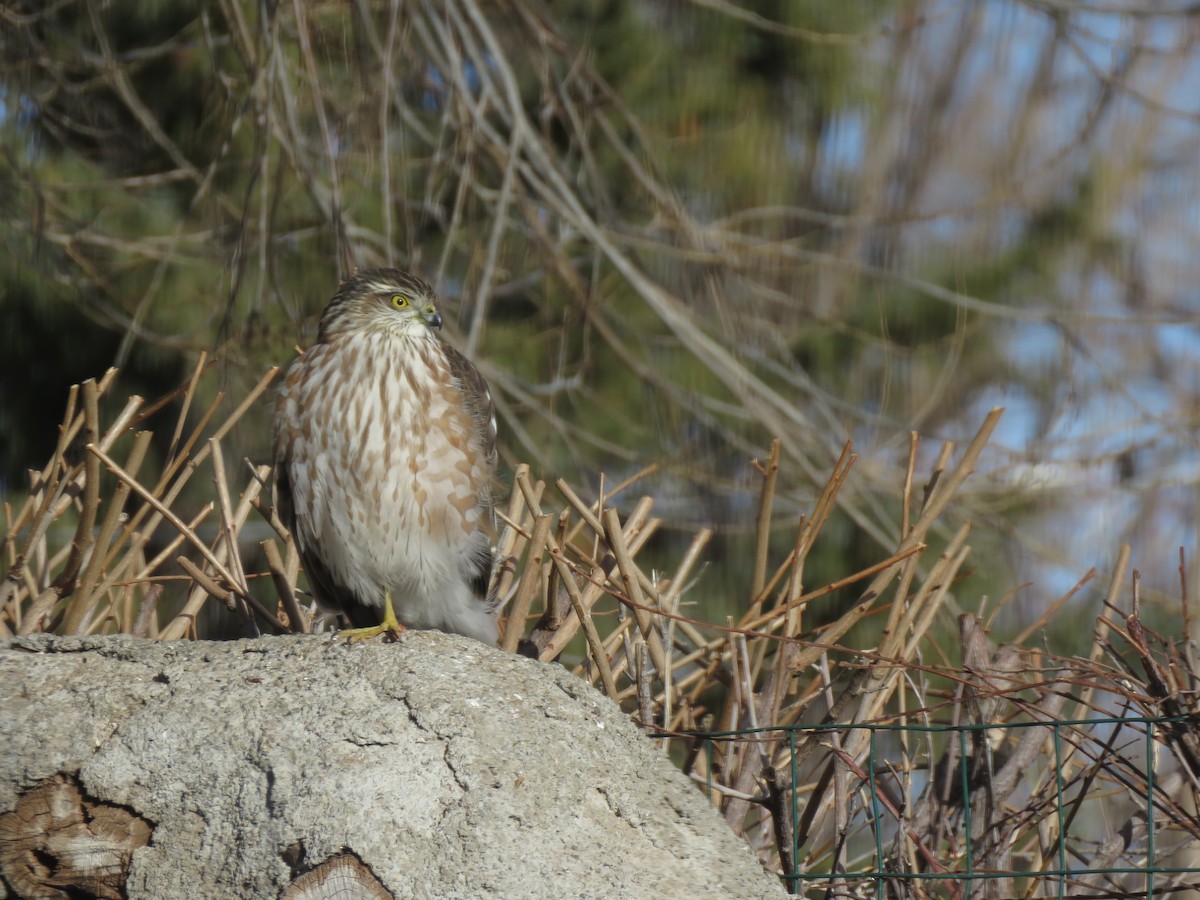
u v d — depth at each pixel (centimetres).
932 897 716
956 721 749
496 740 591
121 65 1437
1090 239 1881
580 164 1498
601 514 782
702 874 585
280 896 570
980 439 737
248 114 1393
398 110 1344
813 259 1534
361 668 610
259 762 591
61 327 1539
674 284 1473
